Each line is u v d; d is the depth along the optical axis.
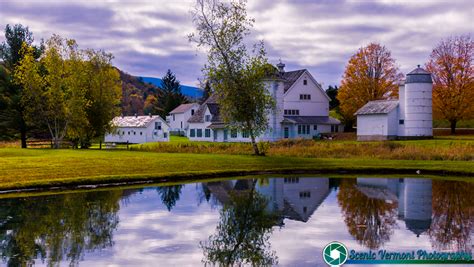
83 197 21.69
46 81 49.50
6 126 53.59
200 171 30.34
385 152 39.03
